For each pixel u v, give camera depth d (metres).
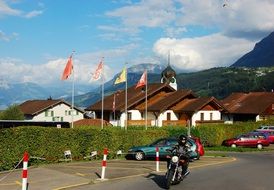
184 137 18.39
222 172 23.39
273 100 78.69
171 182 17.62
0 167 23.09
